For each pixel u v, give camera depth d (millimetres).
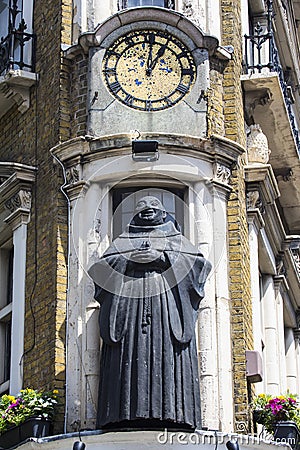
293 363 23453
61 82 19281
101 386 17328
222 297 18250
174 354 17266
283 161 22047
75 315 18141
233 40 19828
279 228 21016
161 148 18562
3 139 20375
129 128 18859
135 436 16875
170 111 18953
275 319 21094
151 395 17016
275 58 21219
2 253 19906
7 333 19688
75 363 17922
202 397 17750
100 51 19188
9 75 19672
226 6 20016
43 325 18375
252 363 18172
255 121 20922
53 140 19141
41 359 18250
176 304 17516
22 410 17500
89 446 16922
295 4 25844
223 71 19531
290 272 22328
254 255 19469
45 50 19828
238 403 18016
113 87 19062
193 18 19719
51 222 18703
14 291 19016
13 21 20047
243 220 19094
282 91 20328
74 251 18391
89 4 19641
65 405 17750
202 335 18000
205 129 18938
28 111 19891
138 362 17141
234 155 18906
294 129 22531
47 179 19047
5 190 19406
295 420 18203
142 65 19156
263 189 19656
